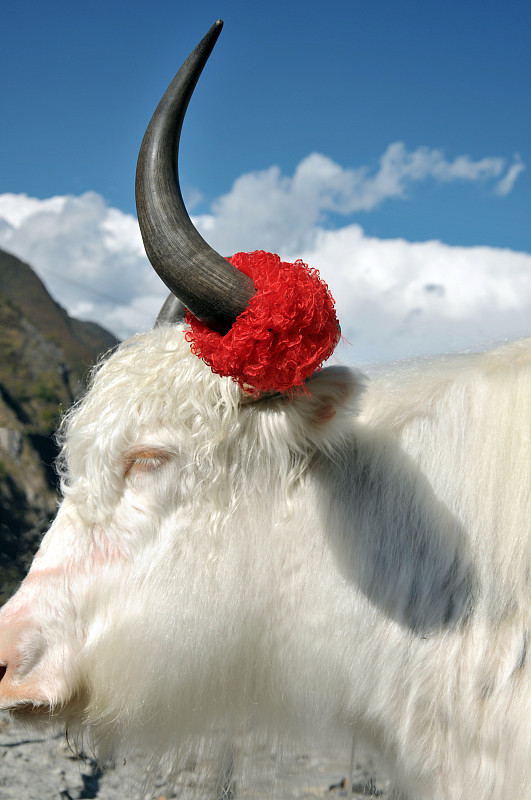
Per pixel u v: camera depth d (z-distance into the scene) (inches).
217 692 77.8
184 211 68.4
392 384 84.4
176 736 81.9
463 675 71.1
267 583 75.4
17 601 77.4
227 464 75.4
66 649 75.9
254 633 75.8
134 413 74.0
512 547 70.8
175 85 67.0
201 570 74.5
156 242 67.7
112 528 75.6
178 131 68.1
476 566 72.5
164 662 75.0
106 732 82.7
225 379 72.7
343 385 70.5
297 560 75.7
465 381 78.5
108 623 75.2
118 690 76.6
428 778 72.9
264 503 76.2
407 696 73.3
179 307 91.7
